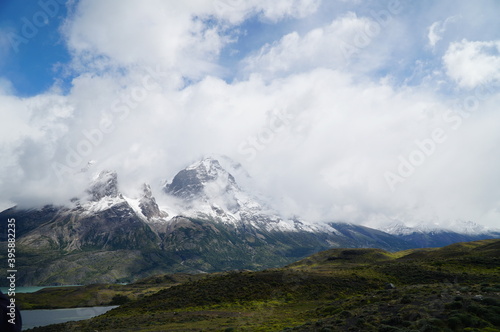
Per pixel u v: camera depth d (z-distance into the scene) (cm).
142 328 6141
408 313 3300
